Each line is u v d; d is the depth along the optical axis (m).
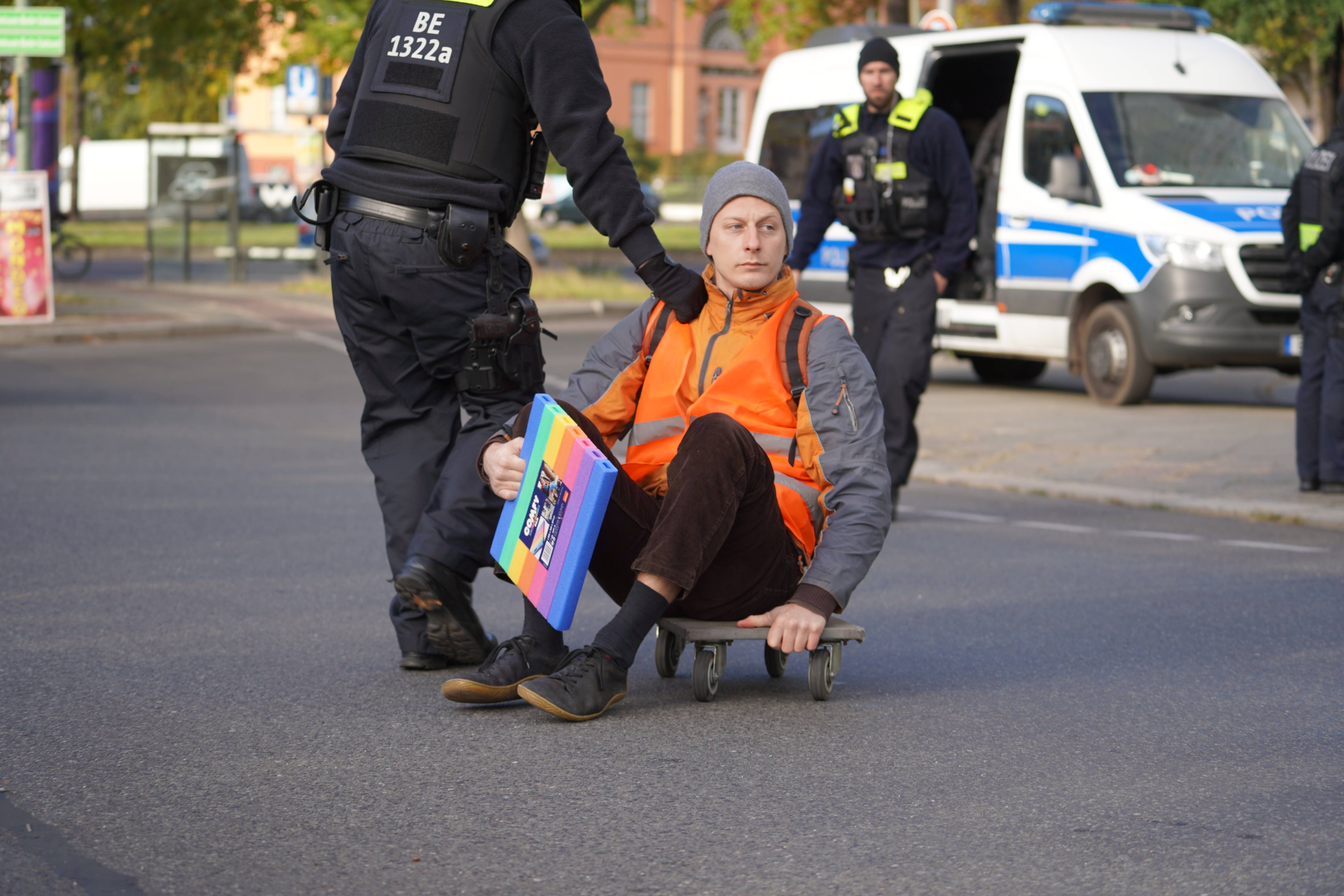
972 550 8.48
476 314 5.09
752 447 4.80
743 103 81.69
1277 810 4.11
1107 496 10.43
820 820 3.98
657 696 5.23
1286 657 5.99
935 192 9.02
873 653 6.00
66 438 12.41
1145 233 14.91
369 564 7.72
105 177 59.94
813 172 9.48
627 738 4.70
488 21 5.04
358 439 12.96
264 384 17.12
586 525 4.69
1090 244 15.41
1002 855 3.75
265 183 53.31
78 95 57.22
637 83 79.06
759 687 5.38
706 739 4.70
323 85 32.38
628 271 36.12
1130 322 15.12
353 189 5.11
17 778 4.26
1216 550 8.52
